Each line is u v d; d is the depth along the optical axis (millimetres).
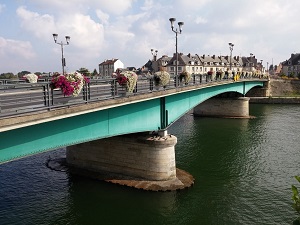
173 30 24656
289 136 38906
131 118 19359
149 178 21625
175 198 20000
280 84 87875
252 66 144250
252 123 48562
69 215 17812
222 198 20219
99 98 14523
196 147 33188
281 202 19812
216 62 125500
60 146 13977
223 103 55312
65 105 12406
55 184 21828
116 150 22750
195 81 31031
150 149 21406
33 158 27453
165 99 22766
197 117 55156
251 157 29719
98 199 19672
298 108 66938
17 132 11750
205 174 24641
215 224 17203
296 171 25750
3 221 16922
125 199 19672
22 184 21891
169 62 112125
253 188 21984
